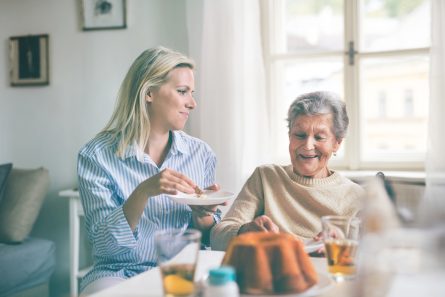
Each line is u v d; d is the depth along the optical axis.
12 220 2.74
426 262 0.94
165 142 1.72
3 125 3.38
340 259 0.97
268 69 2.88
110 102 3.18
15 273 2.54
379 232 0.96
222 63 2.73
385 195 0.98
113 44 3.14
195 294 0.88
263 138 2.71
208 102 2.76
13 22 3.35
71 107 3.25
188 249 0.86
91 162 1.58
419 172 2.61
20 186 2.86
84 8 3.18
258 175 1.66
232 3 2.72
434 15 2.37
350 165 2.75
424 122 2.74
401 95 2.77
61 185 3.29
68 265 3.25
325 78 2.87
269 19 2.88
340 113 1.55
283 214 1.58
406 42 2.74
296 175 1.60
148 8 3.06
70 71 3.24
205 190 1.62
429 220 0.94
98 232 1.44
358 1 2.75
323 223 1.01
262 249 0.87
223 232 1.46
